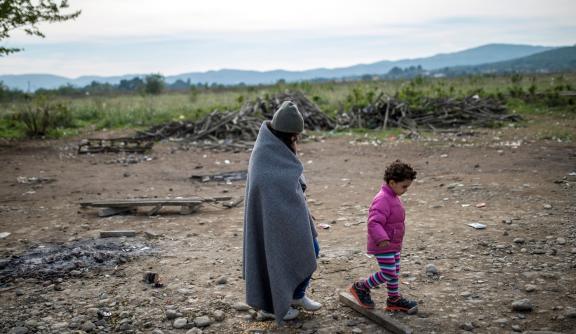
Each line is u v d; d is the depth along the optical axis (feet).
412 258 17.93
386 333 12.53
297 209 12.70
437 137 54.24
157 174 39.29
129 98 124.16
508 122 63.21
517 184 29.40
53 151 53.21
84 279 17.08
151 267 18.12
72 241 21.62
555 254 17.54
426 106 67.56
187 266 18.12
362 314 13.66
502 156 40.16
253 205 12.84
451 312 13.44
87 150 51.83
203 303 14.83
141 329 13.29
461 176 33.09
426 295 14.62
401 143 50.90
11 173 40.52
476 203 25.68
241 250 19.89
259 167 12.78
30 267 18.29
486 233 20.39
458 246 18.94
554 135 50.47
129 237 22.07
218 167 42.16
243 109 65.98
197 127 61.57
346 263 17.80
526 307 13.25
